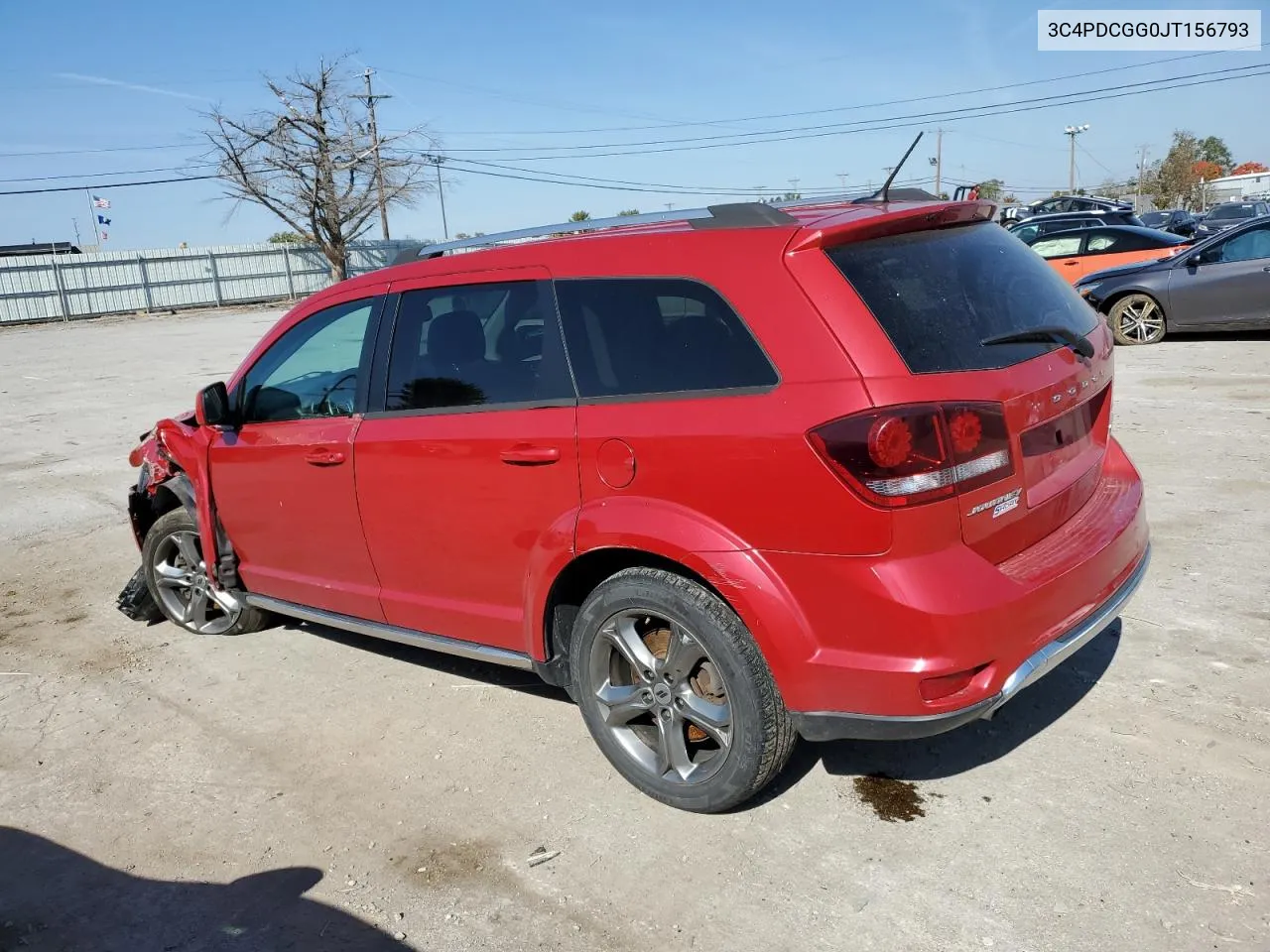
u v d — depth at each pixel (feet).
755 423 9.07
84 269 129.49
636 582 10.18
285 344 13.99
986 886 9.14
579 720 12.93
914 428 8.53
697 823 10.44
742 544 9.30
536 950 8.82
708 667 10.07
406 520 12.27
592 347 10.46
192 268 139.44
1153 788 10.39
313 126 151.43
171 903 9.78
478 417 11.32
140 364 64.03
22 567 21.27
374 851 10.41
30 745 13.24
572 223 11.93
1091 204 122.52
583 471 10.35
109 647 16.62
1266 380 31.73
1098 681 12.71
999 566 9.43
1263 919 8.46
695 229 10.07
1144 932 8.42
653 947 8.75
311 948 9.02
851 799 10.64
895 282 9.27
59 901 9.91
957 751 11.40
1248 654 13.19
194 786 11.92
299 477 13.48
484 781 11.59
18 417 42.45
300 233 158.30
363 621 13.64
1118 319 41.78
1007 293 10.21
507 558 11.36
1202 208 261.65
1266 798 10.09
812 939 8.66
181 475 16.11
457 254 12.10
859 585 8.76
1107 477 11.98
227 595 16.08
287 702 14.03
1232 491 20.34
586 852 10.12
